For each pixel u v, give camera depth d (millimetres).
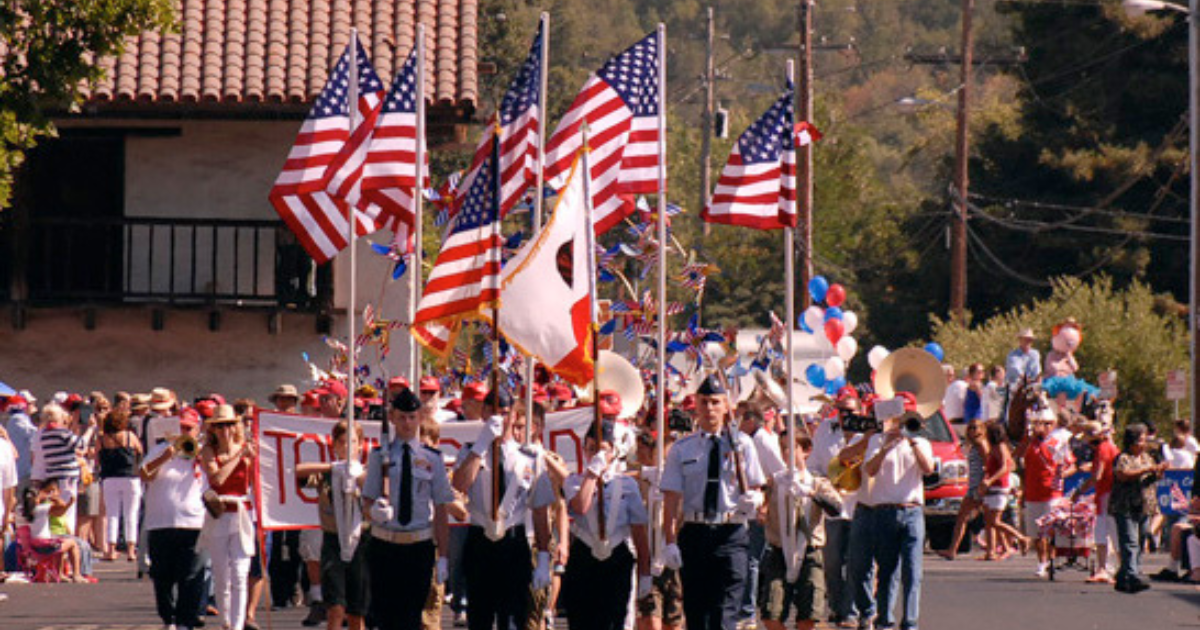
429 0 87312
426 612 43750
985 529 76625
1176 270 163125
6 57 60125
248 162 85750
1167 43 165000
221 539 47156
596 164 50812
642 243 60844
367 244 83938
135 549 74062
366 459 48219
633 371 50000
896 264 183625
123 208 85750
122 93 82250
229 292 86000
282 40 84875
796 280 129125
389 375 83562
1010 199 169000
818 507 44875
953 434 77938
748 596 49906
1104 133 165750
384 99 49875
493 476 39438
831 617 51125
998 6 173000
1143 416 121562
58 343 84875
